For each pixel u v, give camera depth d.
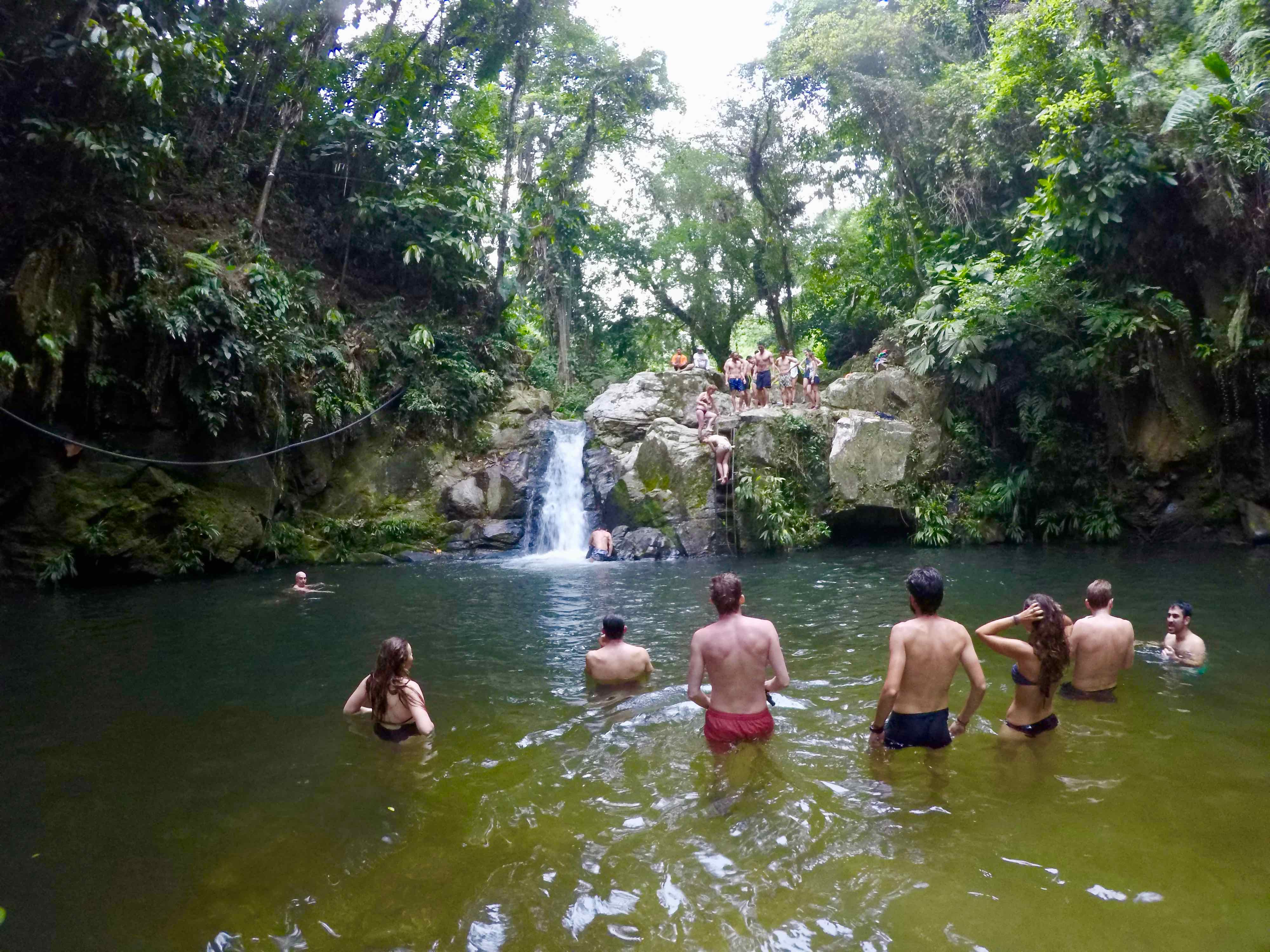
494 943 2.74
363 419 16.28
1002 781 3.99
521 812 3.80
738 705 4.63
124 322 11.73
